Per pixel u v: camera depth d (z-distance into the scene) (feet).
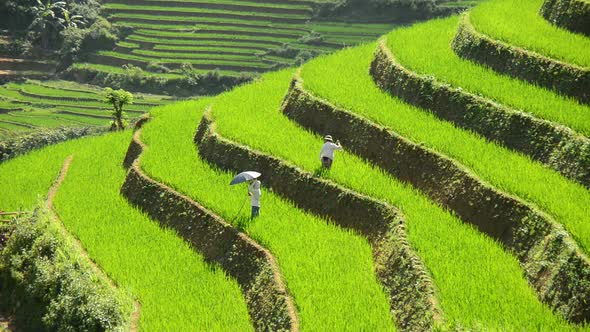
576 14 114.83
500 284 70.59
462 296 68.39
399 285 75.41
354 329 69.41
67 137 227.61
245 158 108.58
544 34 114.01
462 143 94.94
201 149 119.34
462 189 86.02
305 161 101.71
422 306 69.82
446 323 65.46
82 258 96.99
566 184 82.28
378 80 122.52
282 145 108.27
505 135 95.04
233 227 93.35
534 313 65.72
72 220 110.32
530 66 105.81
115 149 145.07
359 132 105.29
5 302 105.19
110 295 87.15
